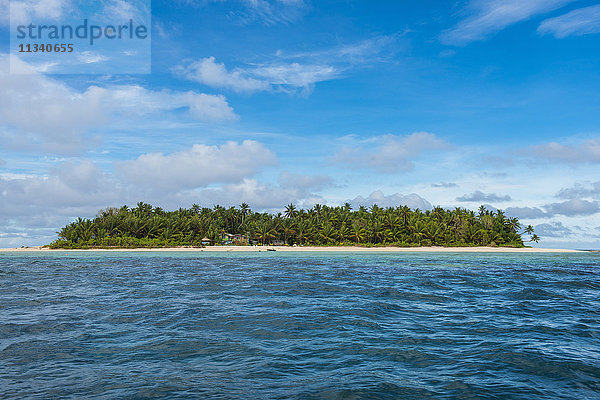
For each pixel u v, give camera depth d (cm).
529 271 3547
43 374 785
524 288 2217
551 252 10425
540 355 925
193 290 2088
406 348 983
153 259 5791
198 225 11819
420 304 1644
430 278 2806
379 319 1322
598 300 1786
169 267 4003
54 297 1839
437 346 1002
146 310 1480
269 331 1146
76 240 10381
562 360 889
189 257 6469
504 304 1655
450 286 2302
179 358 892
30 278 2819
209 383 739
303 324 1238
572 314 1434
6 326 1204
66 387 716
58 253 8506
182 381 748
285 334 1112
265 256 6875
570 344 1027
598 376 792
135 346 988
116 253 8344
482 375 794
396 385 736
